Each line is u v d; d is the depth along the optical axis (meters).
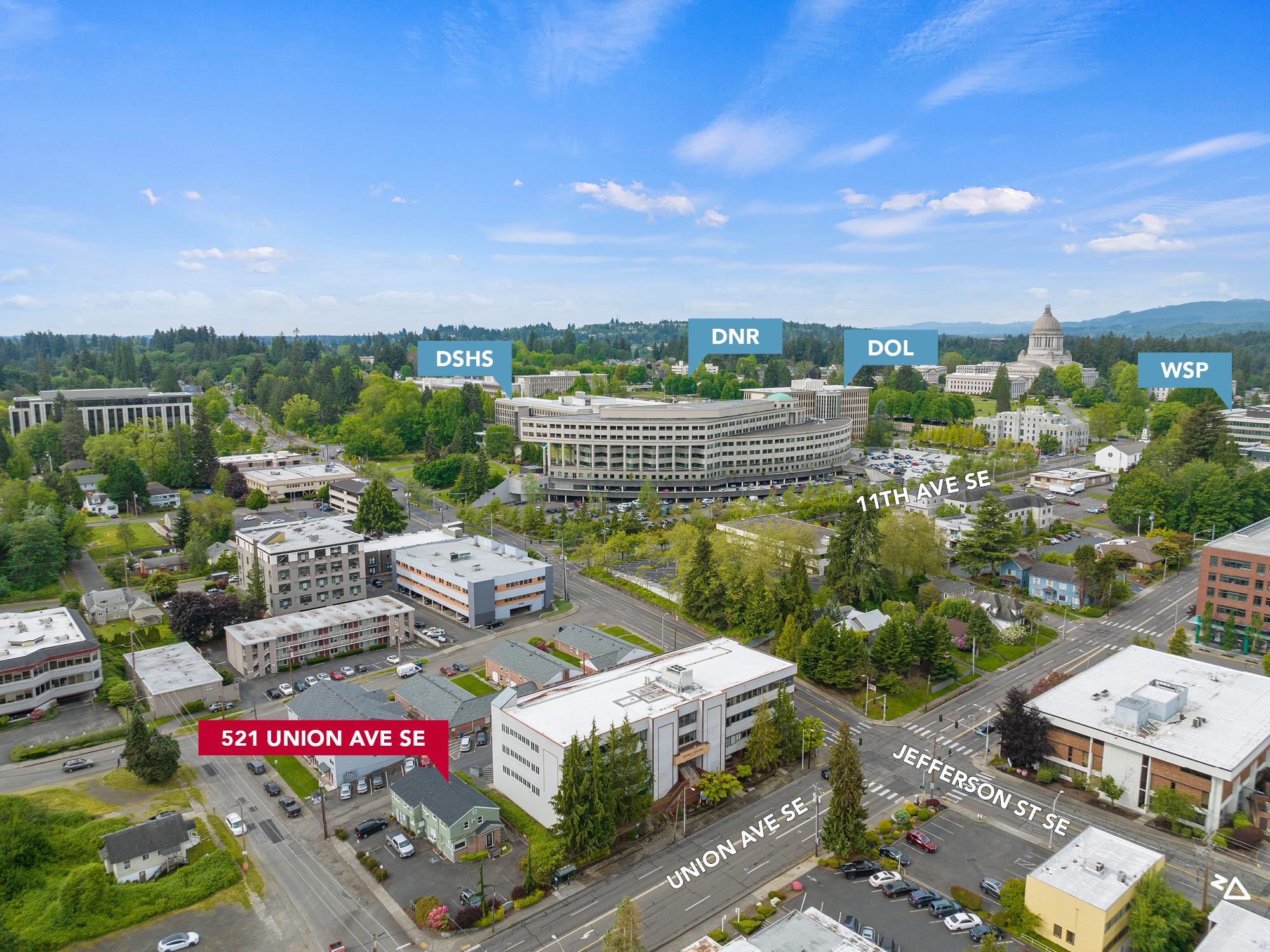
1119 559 196.50
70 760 119.31
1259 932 78.06
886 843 101.38
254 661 148.75
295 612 178.25
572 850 97.00
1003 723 120.12
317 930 85.62
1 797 99.75
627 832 103.50
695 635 167.50
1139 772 109.56
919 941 84.12
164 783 114.12
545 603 184.75
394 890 92.12
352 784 113.19
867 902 90.62
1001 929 85.88
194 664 144.12
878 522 197.12
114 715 134.38
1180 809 102.88
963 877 95.06
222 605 163.62
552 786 102.44
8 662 131.50
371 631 163.12
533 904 89.94
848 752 95.75
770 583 174.25
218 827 104.12
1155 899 82.62
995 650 162.12
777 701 119.62
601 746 100.50
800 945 77.38
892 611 169.88
